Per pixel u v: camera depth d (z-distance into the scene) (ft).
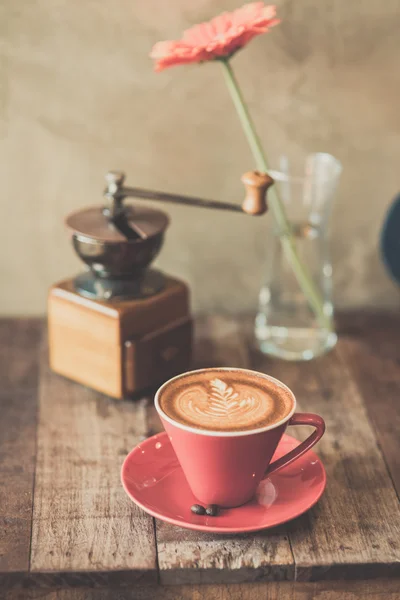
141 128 3.86
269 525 2.78
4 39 3.73
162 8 3.72
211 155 3.91
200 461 2.79
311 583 2.84
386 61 3.81
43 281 4.06
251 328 3.95
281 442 3.07
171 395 2.91
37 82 3.79
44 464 3.12
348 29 3.76
